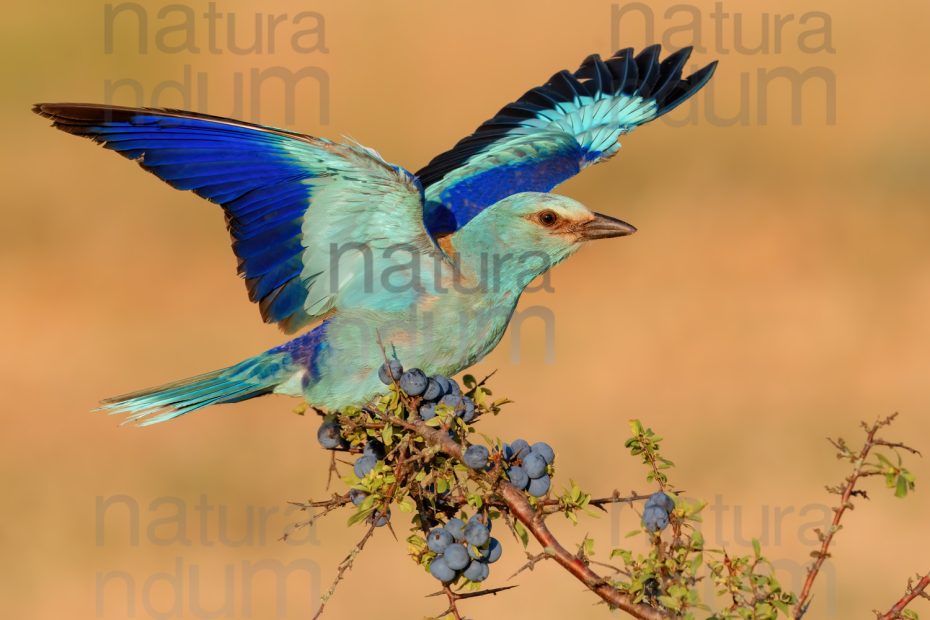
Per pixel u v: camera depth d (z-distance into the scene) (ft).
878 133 70.79
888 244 60.23
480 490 17.94
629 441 17.40
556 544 17.25
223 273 59.72
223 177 23.13
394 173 23.02
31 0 79.66
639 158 68.59
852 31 78.02
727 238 61.16
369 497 18.04
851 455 16.56
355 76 73.87
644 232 61.87
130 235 62.85
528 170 30.55
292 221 23.66
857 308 53.67
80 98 73.61
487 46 75.97
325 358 24.58
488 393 19.21
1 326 54.03
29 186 66.44
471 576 18.01
